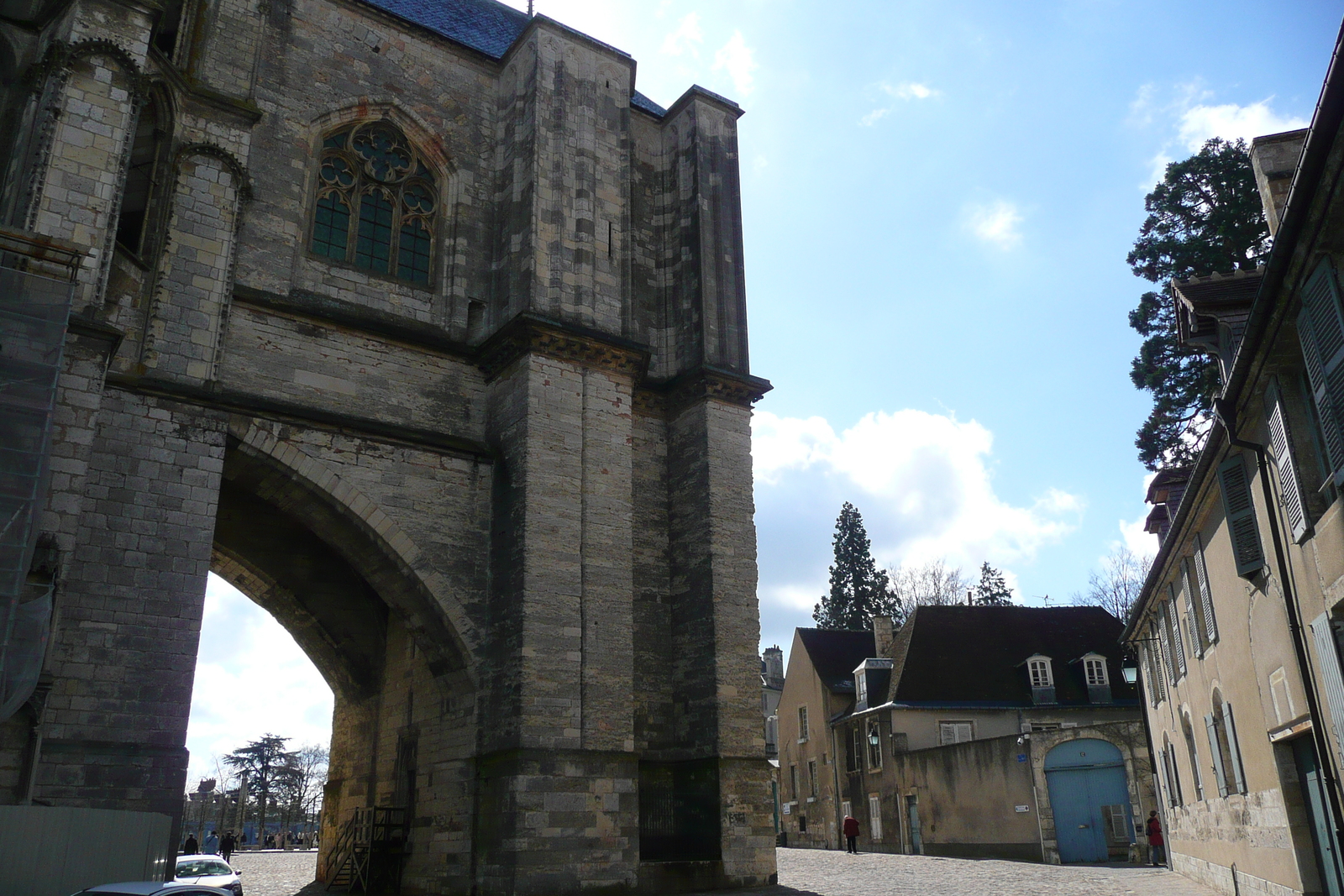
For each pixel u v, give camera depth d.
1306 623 12.49
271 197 21.91
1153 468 32.38
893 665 45.62
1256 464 14.09
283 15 23.41
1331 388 10.61
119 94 17.97
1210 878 21.27
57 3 18.47
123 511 17.62
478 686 20.91
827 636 54.56
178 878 19.31
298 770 105.56
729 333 26.48
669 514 25.38
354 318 21.84
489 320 24.17
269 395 20.41
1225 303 15.98
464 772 20.66
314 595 25.27
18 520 13.71
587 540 21.62
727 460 25.03
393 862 22.27
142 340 18.67
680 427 25.81
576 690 20.42
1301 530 12.05
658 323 27.19
